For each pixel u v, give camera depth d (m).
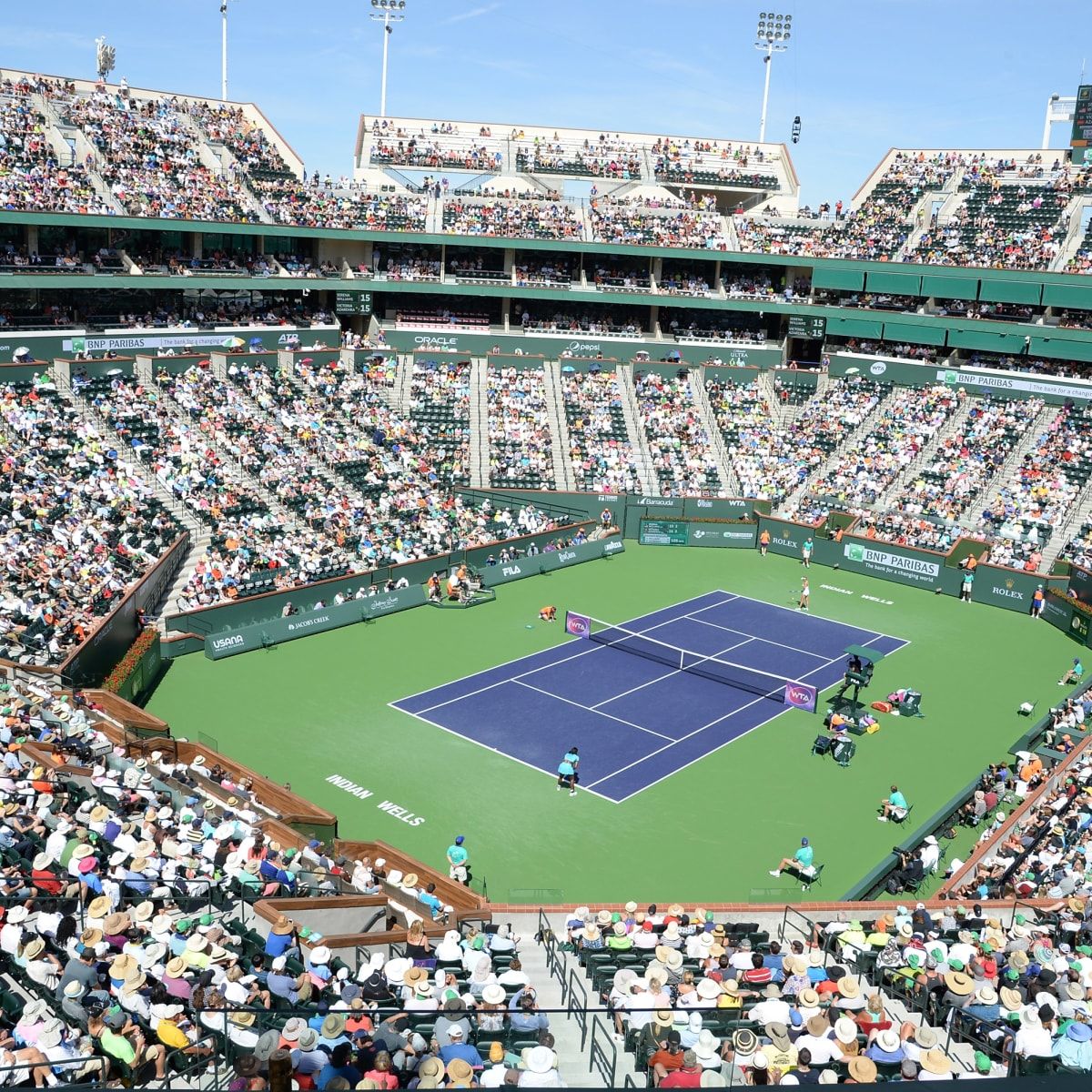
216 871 24.67
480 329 81.25
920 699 46.97
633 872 32.97
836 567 68.25
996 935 24.20
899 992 22.42
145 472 54.94
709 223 85.62
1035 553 62.34
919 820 36.84
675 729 43.16
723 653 52.09
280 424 64.19
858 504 70.62
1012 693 48.72
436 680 46.72
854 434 76.19
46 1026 15.97
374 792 36.81
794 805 37.53
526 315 83.62
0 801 24.95
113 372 59.69
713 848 34.56
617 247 79.94
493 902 30.69
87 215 60.00
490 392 76.31
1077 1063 17.98
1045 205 79.25
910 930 24.61
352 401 70.62
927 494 69.62
